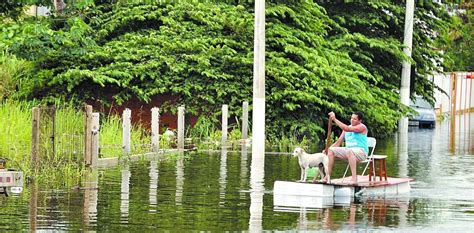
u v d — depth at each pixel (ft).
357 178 121.19
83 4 166.81
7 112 140.46
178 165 140.87
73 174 123.54
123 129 143.84
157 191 111.24
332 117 116.67
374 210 100.89
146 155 149.89
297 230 87.30
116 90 185.78
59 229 85.20
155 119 153.79
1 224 87.20
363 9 228.84
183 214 94.94
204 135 185.68
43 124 123.95
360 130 115.85
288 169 138.72
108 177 123.13
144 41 188.44
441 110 342.03
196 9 195.11
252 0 203.72
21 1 166.81
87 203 100.63
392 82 235.81
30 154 123.65
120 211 95.91
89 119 129.80
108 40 191.93
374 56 230.48
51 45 166.71
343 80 195.00
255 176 128.67
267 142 188.65
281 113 194.08
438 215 98.17
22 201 101.24
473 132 255.50
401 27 240.32
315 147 182.50
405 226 90.89
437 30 252.83
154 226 87.66
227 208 99.50
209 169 136.46
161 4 194.39
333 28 222.89
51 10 170.19
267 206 101.50
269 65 191.11
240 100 190.19
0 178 104.68
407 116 226.17
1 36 157.58
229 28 195.83
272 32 194.29
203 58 187.21
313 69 191.62
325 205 103.60
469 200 110.11
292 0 203.51
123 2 193.77
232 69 191.83
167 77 187.62
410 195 114.11
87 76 175.32
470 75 381.19
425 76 260.83
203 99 189.16
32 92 179.22
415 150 186.39
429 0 251.39
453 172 142.20
